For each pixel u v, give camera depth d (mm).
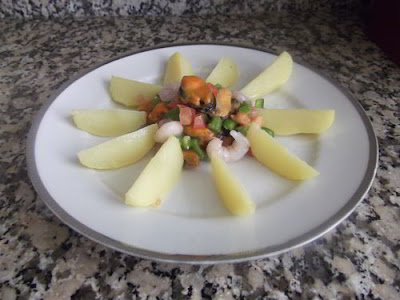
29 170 227
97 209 213
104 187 232
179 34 397
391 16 345
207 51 334
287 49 373
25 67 355
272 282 193
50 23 414
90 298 187
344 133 258
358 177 226
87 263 201
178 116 262
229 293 188
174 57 317
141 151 253
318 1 421
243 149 250
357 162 236
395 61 351
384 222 219
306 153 256
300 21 414
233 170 246
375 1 365
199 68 328
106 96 300
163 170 230
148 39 390
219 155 244
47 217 223
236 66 319
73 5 413
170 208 220
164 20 418
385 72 342
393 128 284
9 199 234
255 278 194
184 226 205
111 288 191
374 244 208
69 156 248
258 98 296
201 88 256
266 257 194
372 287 189
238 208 211
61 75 345
